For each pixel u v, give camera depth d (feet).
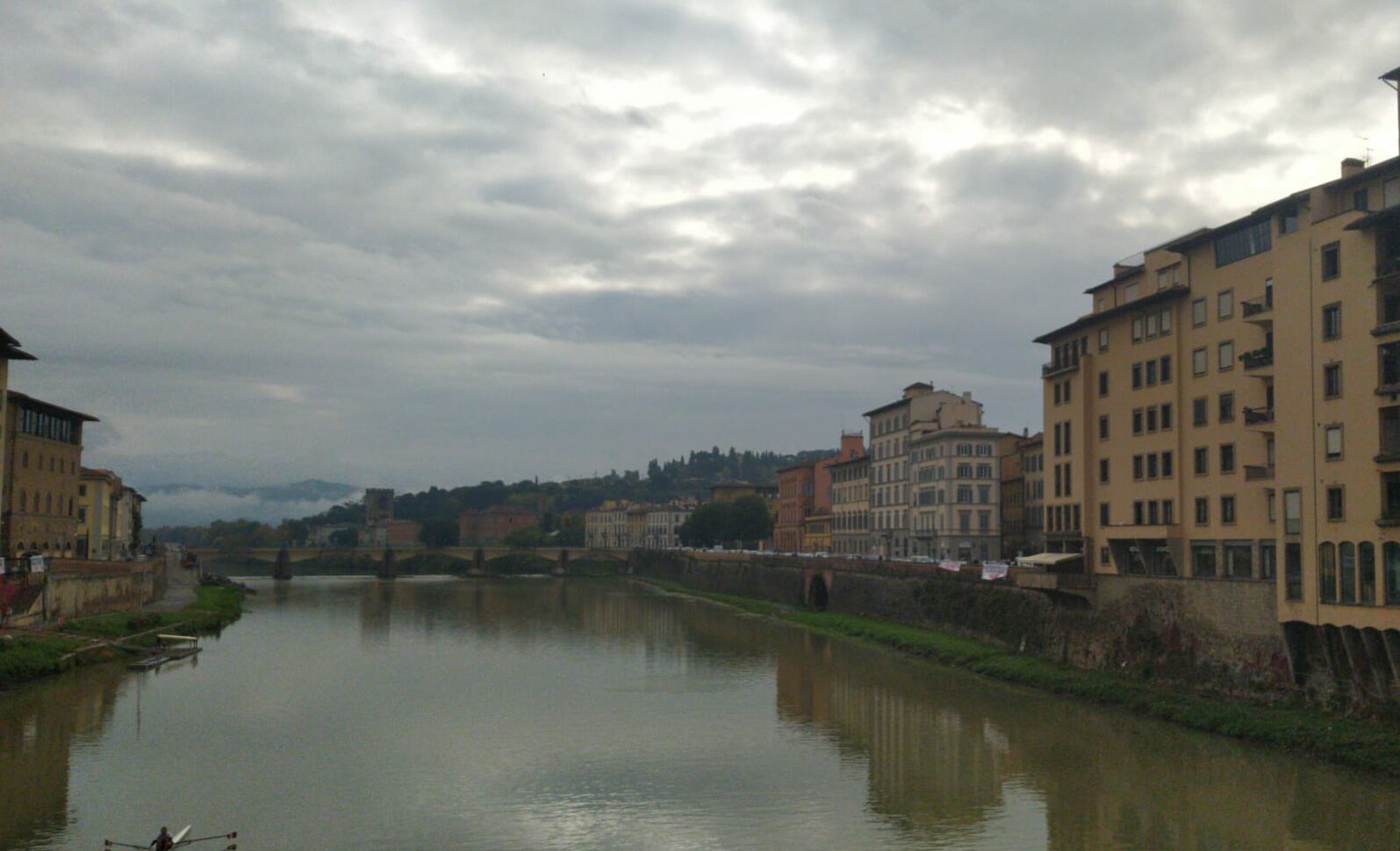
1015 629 291.17
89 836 143.74
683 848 142.61
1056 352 309.83
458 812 158.10
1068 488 296.92
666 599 576.20
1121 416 272.72
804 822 153.89
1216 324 238.68
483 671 294.05
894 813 157.58
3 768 178.70
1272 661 199.41
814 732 212.23
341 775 177.99
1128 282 282.36
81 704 231.50
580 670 295.89
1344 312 182.91
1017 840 145.59
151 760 185.37
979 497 463.83
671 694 255.91
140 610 394.73
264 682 269.64
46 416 392.88
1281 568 195.83
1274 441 209.67
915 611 355.97
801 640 366.63
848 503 596.29
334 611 485.97
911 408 502.38
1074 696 239.91
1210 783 168.55
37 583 298.97
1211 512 238.48
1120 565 270.67
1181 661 223.10
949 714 225.76
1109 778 173.37
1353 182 187.83
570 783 173.99
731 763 187.21
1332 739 175.01
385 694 254.68
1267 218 220.43
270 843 142.92
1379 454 171.83
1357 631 179.32
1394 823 147.43
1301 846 139.85
